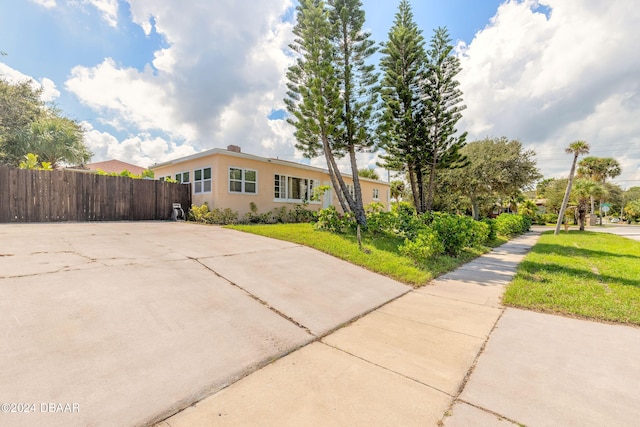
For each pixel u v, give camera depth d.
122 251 5.19
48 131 16.69
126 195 11.20
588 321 3.67
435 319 3.73
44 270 3.79
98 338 2.49
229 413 1.86
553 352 2.83
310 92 10.34
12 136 15.83
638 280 5.63
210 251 5.84
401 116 13.66
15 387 1.85
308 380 2.29
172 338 2.66
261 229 9.39
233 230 9.04
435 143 13.90
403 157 14.26
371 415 1.89
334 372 2.42
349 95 11.22
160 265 4.54
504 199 32.56
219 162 12.30
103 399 1.86
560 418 1.90
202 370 2.29
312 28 9.84
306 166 16.41
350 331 3.31
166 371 2.22
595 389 2.23
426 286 5.38
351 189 20.56
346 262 6.36
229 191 12.64
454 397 2.12
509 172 19.91
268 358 2.59
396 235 9.93
